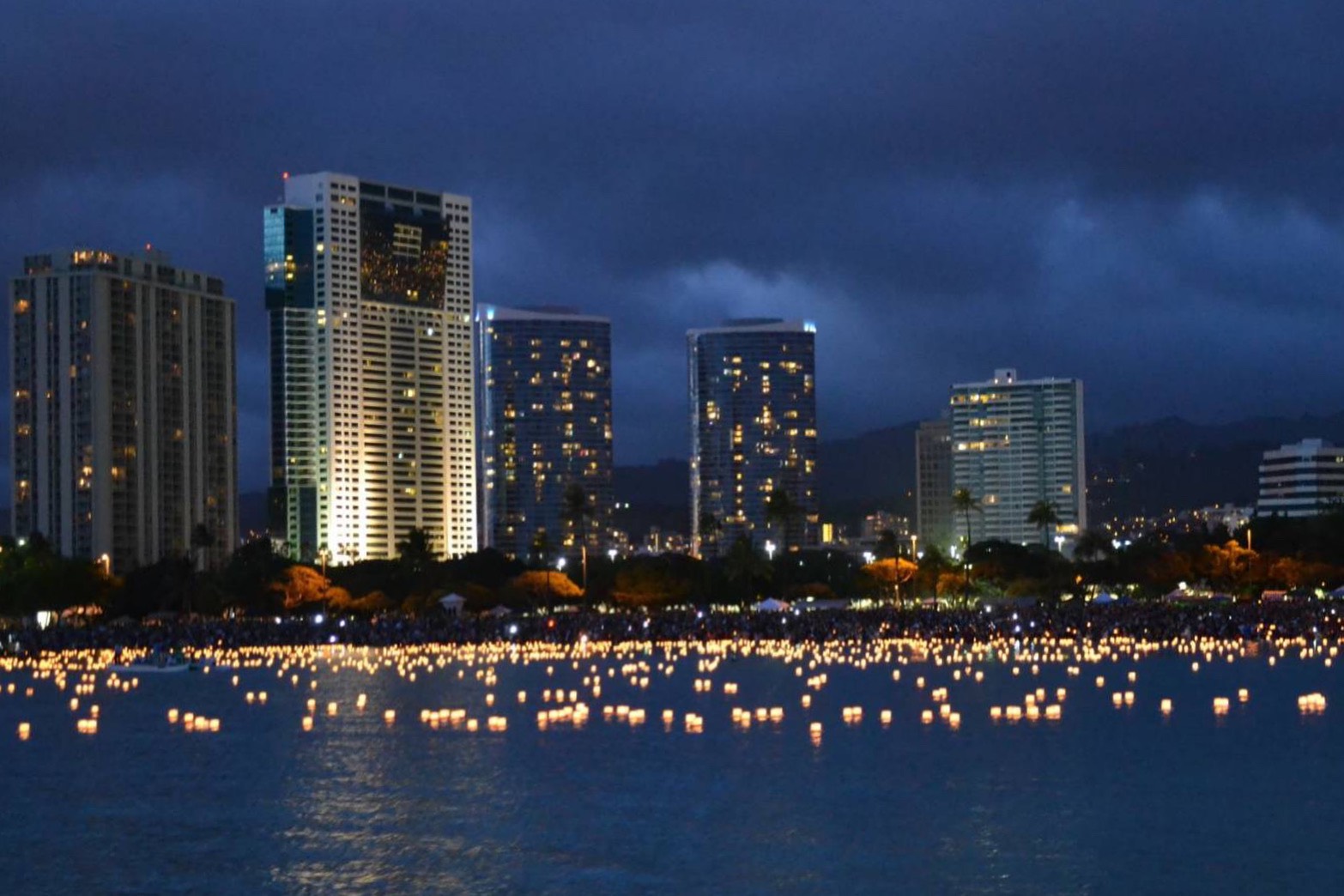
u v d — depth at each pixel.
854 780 101.12
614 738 123.88
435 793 98.88
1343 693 149.00
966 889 72.81
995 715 135.62
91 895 74.56
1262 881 73.75
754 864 77.94
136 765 114.50
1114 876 74.75
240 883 76.06
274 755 117.75
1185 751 112.19
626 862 78.81
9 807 97.25
